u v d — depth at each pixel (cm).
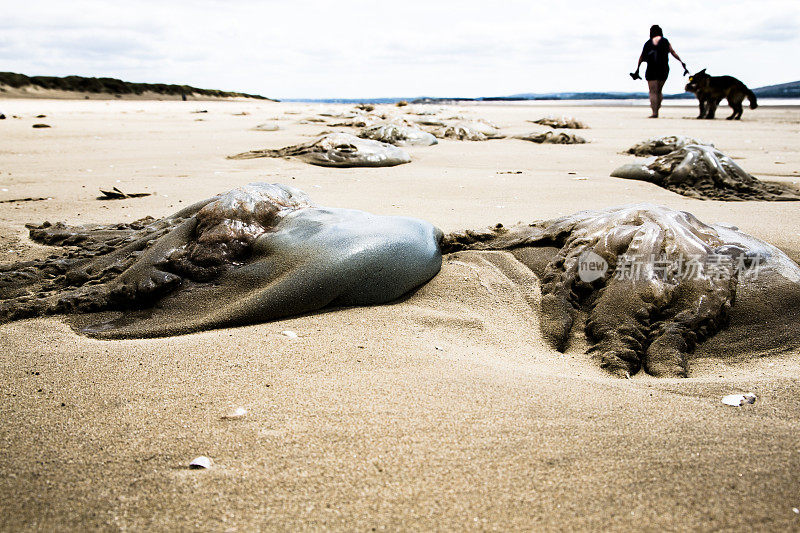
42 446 202
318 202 554
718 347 292
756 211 512
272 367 260
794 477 182
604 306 309
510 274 360
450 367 261
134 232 427
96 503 172
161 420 217
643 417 220
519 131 1402
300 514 166
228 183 671
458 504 169
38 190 632
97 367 261
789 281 318
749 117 1794
